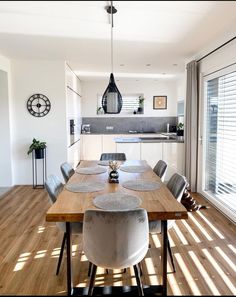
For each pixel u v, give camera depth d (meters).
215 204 4.08
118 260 1.75
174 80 7.80
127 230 1.70
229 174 3.75
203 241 2.99
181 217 1.84
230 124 3.70
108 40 3.67
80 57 4.73
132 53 4.43
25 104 5.17
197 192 4.82
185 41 3.74
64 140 5.26
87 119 8.20
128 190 2.35
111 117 8.20
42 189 5.07
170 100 8.15
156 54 4.50
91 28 3.17
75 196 2.19
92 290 1.93
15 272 2.41
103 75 6.75
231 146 3.68
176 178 2.62
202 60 4.41
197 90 4.61
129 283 2.27
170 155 5.32
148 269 2.47
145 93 8.14
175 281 2.27
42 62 5.07
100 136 7.71
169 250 2.43
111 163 2.76
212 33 3.39
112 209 1.87
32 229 3.32
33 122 5.22
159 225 2.36
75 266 2.52
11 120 5.16
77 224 2.33
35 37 3.54
